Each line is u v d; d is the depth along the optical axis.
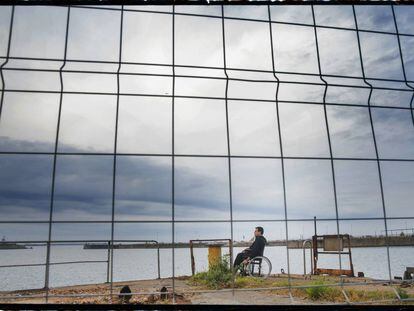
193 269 9.28
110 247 8.21
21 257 48.00
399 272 15.14
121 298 5.97
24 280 14.65
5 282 13.48
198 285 8.00
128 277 17.03
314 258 10.12
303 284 7.25
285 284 7.30
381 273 14.74
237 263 8.95
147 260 39.34
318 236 10.18
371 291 6.48
